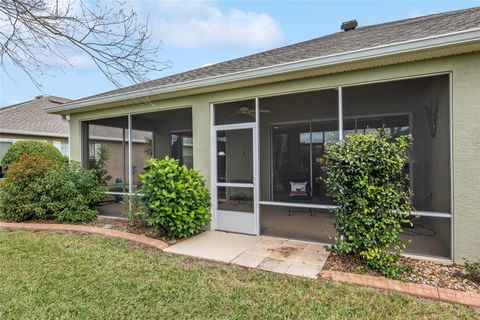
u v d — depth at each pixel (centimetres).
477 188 354
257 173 524
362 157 349
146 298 297
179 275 351
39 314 268
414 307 272
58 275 350
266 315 265
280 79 478
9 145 1314
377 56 371
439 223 407
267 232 527
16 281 333
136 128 730
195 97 580
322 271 353
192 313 270
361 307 275
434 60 377
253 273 355
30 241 484
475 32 314
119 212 713
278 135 559
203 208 519
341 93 448
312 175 575
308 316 262
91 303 287
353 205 358
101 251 436
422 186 435
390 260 340
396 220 348
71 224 602
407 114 461
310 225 554
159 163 504
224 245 461
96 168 773
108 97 630
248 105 536
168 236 495
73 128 758
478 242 354
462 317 257
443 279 326
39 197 629
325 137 548
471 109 356
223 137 559
